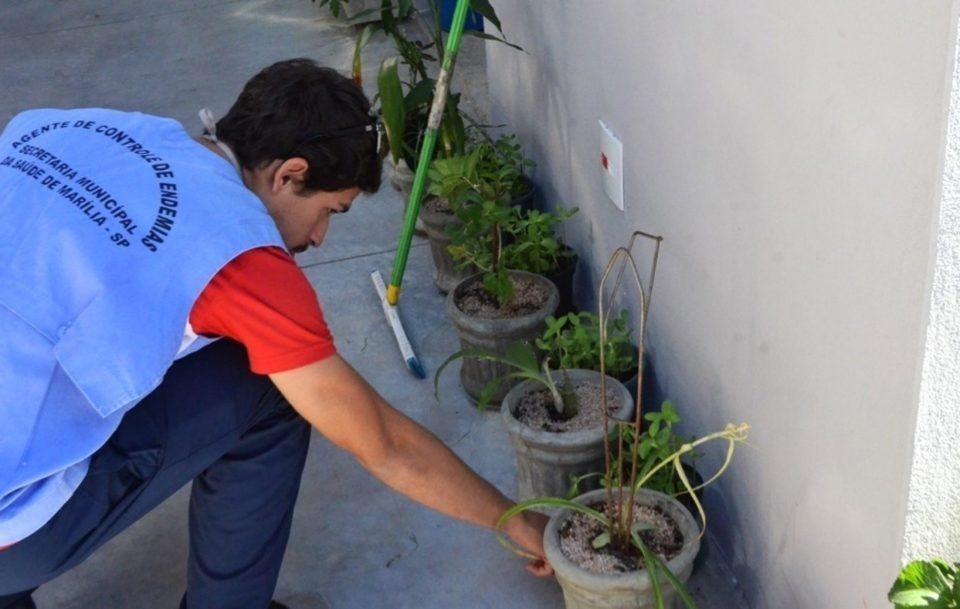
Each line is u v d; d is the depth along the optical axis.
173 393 1.78
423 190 2.83
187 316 1.53
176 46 5.28
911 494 1.50
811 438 1.74
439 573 2.28
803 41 1.51
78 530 1.75
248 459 1.88
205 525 1.91
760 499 1.98
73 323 1.52
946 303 1.36
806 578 1.87
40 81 5.05
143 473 1.77
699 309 2.09
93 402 1.51
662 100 2.07
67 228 1.54
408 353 2.89
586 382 2.37
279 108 1.66
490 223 2.66
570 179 2.89
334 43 5.08
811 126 1.54
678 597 1.96
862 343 1.53
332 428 1.68
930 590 1.50
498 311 2.66
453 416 2.72
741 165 1.78
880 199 1.41
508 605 2.18
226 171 1.64
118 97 4.81
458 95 3.22
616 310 2.64
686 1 1.87
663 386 2.39
